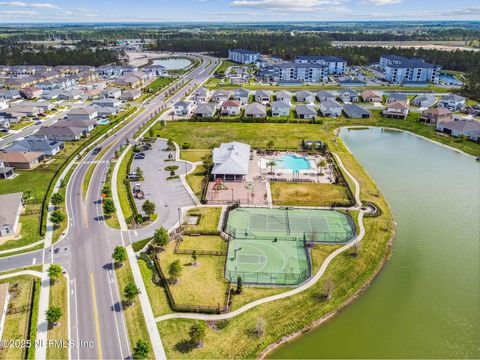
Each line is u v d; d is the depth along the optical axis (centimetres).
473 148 13088
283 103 17362
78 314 5819
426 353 5319
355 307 6141
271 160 11744
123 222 8369
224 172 10262
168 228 8138
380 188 10200
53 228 8144
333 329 5719
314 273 6769
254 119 16038
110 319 5734
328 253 7325
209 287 6419
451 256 7406
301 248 7519
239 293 6281
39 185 10181
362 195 9600
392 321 5878
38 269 6831
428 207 9225
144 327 5600
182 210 8875
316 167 11250
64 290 6312
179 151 12606
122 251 6819
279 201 9288
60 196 9006
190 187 10006
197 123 15838
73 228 8144
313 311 5956
